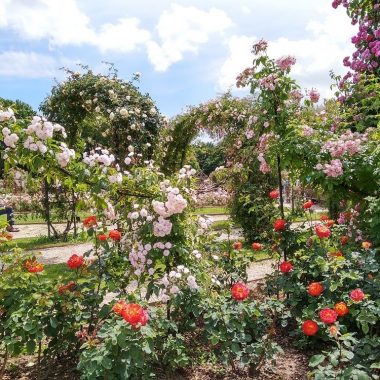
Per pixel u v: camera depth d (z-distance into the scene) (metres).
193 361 3.17
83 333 2.85
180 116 9.35
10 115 3.07
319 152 4.13
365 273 3.52
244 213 7.95
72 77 8.39
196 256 3.39
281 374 3.08
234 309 3.11
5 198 9.95
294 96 4.35
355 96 5.68
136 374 2.62
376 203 3.81
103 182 3.37
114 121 7.66
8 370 3.15
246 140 8.08
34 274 3.17
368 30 6.09
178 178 3.80
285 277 3.70
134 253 3.31
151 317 2.87
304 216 4.82
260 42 4.41
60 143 3.31
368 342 2.83
